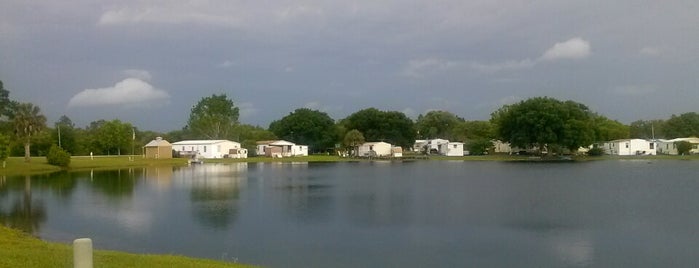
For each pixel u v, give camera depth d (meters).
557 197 51.38
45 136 130.00
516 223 36.59
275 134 194.38
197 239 31.84
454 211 42.38
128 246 29.94
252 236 32.62
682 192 54.91
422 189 60.16
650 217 38.75
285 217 40.03
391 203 47.81
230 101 181.62
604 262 26.06
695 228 34.22
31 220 39.62
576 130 140.75
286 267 25.23
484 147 167.12
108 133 147.38
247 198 52.59
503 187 61.50
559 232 33.34
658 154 155.88
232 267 19.28
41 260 17.19
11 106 119.31
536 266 25.41
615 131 179.38
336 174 86.81
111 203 49.41
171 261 19.20
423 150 176.38
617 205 45.38
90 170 99.88
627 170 90.25
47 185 68.75
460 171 92.12
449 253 28.02
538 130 142.88
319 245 29.95
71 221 38.97
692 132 191.25
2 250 19.33
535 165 110.31
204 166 115.19
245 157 153.62
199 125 178.25
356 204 47.34
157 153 131.62
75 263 10.55
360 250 28.73
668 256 27.05
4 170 91.62
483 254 27.78
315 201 49.81
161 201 50.62
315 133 185.62
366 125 182.38
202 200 51.25
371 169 101.31
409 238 31.78
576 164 113.31
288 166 114.50
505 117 152.75
